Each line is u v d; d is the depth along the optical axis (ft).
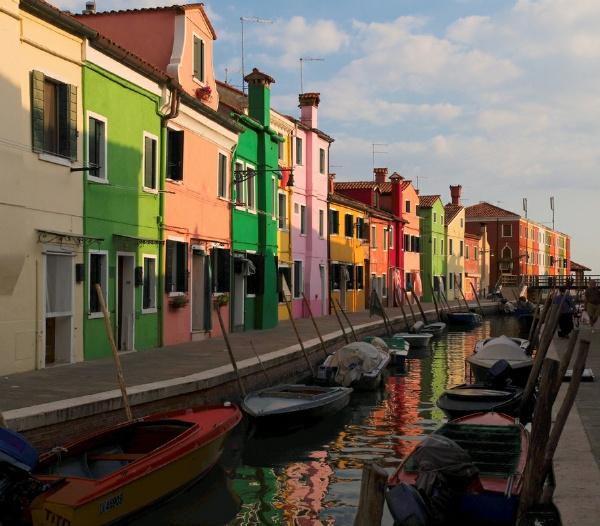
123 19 68.80
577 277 202.69
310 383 63.52
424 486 25.17
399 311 139.03
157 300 61.72
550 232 313.73
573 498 23.40
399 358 74.43
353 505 29.94
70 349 49.03
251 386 50.85
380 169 175.63
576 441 30.25
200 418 34.55
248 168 84.12
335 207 125.08
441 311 141.49
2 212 42.09
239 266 80.59
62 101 48.32
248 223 83.76
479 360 59.36
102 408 34.50
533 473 24.27
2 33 41.86
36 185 45.32
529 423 44.88
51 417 31.27
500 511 25.14
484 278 242.17
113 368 47.14
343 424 46.34
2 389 37.52
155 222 61.11
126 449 32.01
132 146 57.16
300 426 42.80
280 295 95.14
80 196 50.14
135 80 57.06
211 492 31.58
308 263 112.78
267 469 35.37
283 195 104.06
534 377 44.52
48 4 45.11
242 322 82.48
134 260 57.62
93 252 51.60
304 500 30.60
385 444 40.88
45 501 23.70
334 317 112.98
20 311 44.01
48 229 46.57
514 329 132.16
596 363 54.95
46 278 46.88
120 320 57.31
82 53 49.80
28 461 24.57
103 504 24.99
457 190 221.66
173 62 66.54
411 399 56.08
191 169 68.23
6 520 23.85
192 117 67.15
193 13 69.15
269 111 89.04
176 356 55.01
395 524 26.96
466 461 26.03
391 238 159.53
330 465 36.24
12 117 42.88
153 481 27.73
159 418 34.09
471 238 227.40
